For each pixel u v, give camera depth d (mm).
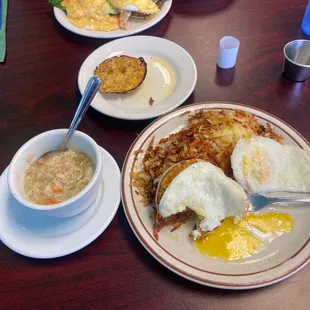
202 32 647
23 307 346
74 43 640
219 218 380
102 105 517
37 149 397
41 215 392
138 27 638
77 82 569
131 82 543
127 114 494
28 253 364
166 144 447
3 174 428
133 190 407
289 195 405
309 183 406
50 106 540
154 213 395
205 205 377
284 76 562
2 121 522
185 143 432
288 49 565
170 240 378
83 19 656
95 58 588
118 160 467
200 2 705
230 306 341
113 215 392
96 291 355
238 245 372
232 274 339
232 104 478
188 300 346
